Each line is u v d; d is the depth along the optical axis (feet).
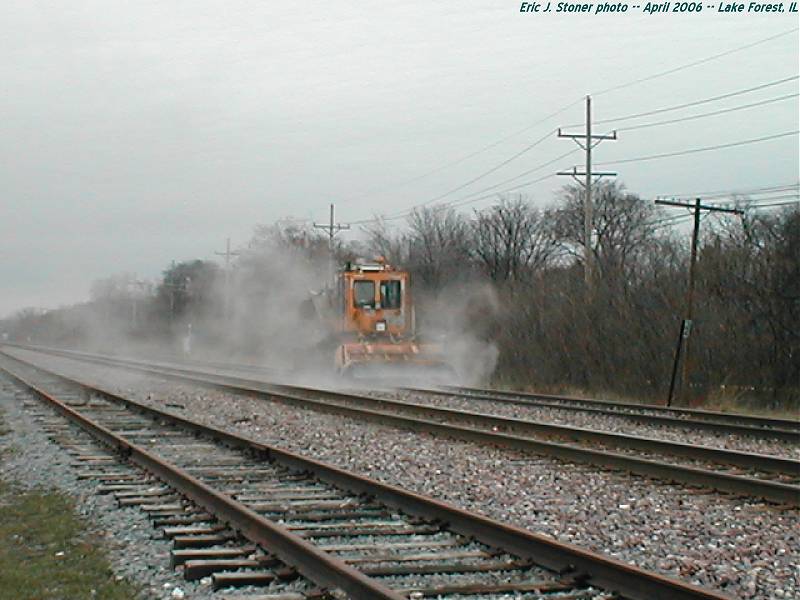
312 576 32.27
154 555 36.65
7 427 85.61
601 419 91.45
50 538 39.96
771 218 133.69
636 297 142.72
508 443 67.56
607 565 31.50
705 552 37.11
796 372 118.83
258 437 75.92
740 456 60.49
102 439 72.84
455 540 38.70
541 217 277.85
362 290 143.95
